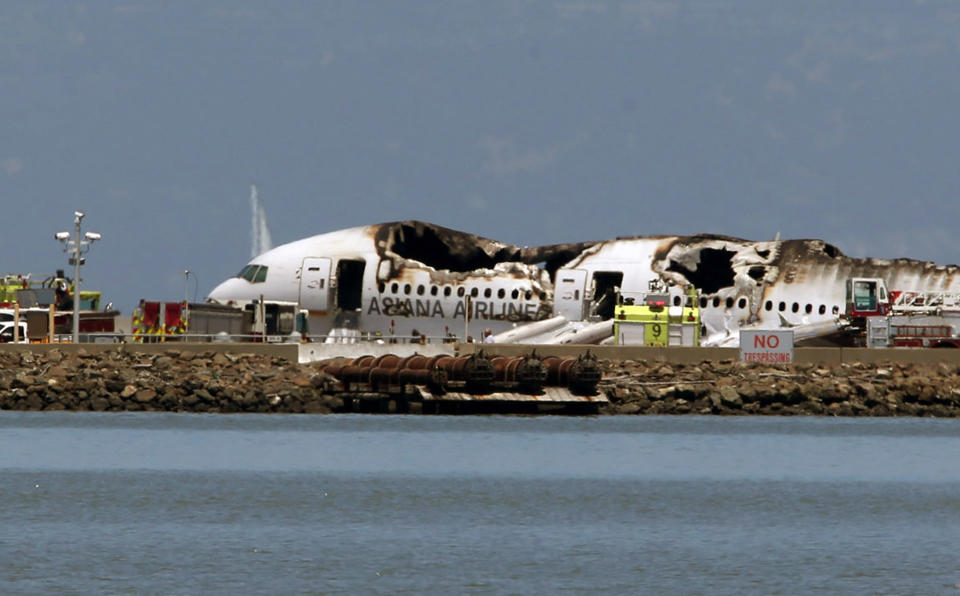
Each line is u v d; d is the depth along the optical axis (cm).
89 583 19500
